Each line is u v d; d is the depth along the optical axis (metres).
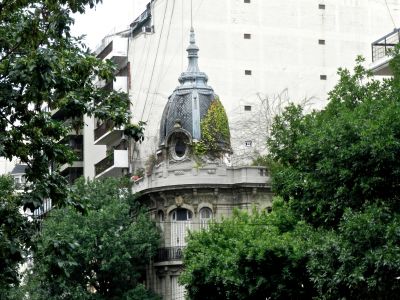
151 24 86.69
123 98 34.34
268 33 86.62
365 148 36.50
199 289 57.97
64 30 33.19
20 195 33.53
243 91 85.44
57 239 33.56
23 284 70.88
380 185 36.97
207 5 85.69
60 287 70.00
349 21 88.44
